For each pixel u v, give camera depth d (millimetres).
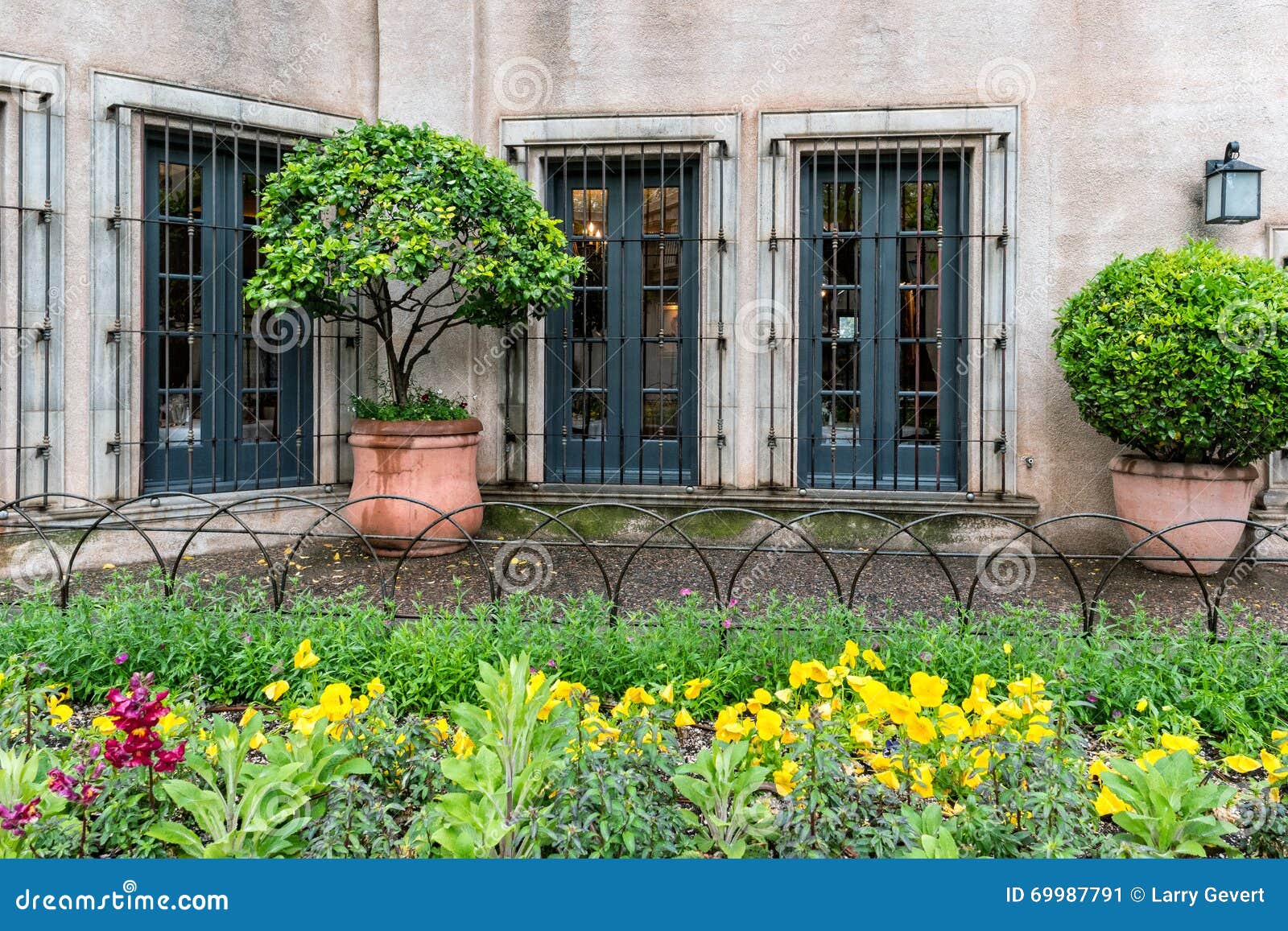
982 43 5816
